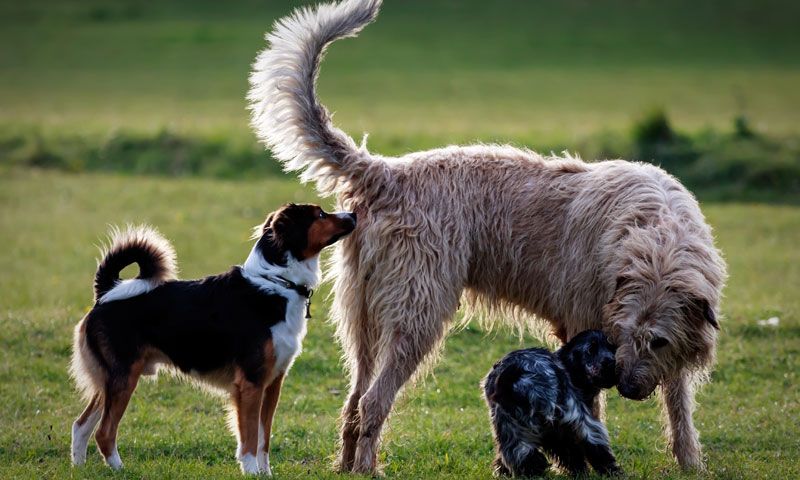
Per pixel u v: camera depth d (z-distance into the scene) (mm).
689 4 90062
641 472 10648
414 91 54969
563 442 10109
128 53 68250
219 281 10367
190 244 24938
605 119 44562
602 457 9984
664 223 10430
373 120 43469
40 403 13359
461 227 11070
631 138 36250
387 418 10820
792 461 11359
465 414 13414
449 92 54750
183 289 10344
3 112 46250
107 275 10359
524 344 16062
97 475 9891
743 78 60188
